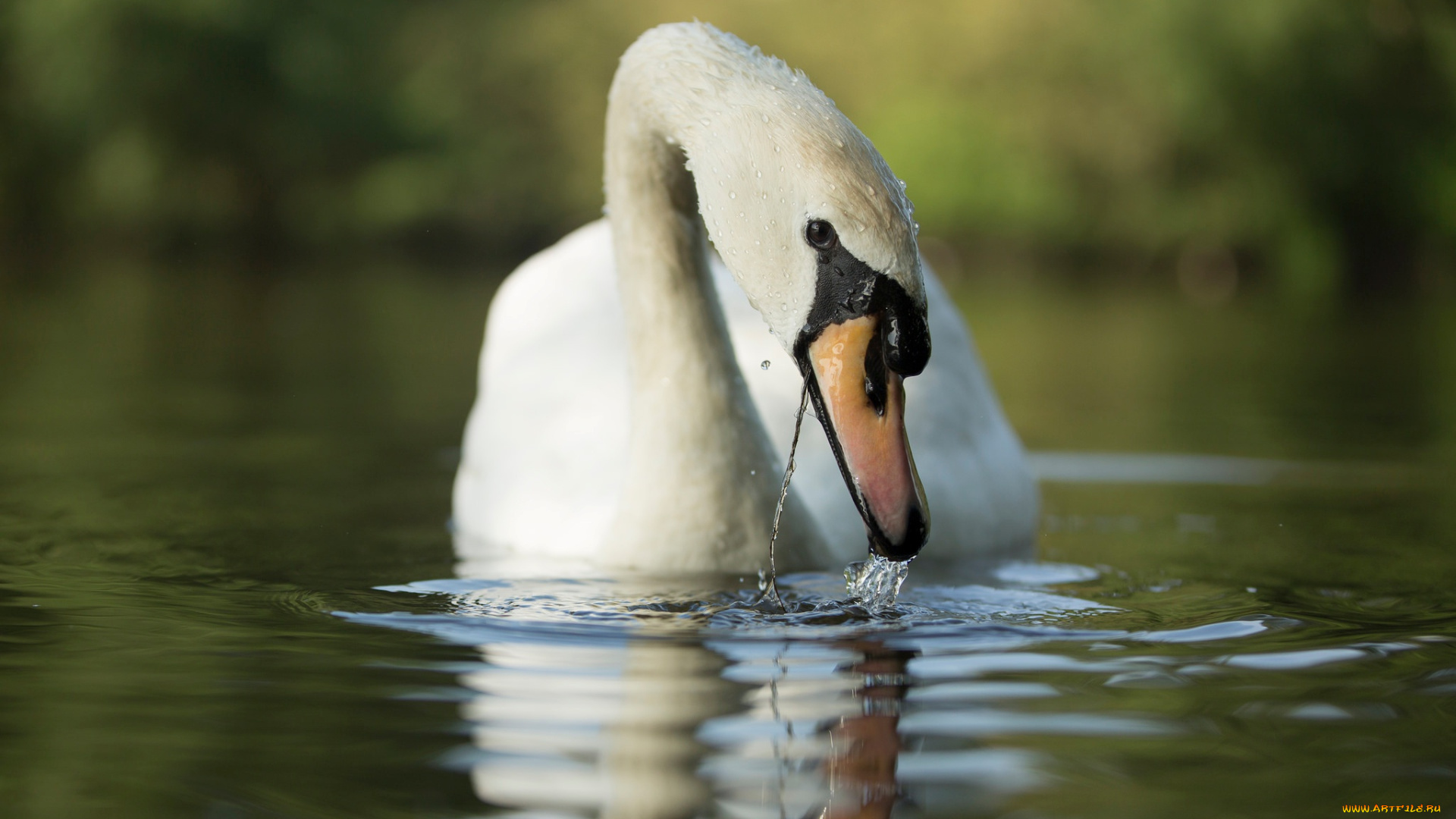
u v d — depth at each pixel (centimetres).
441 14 6688
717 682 551
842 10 6003
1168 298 3672
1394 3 3938
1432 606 680
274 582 735
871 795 438
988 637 621
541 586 729
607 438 925
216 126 5647
